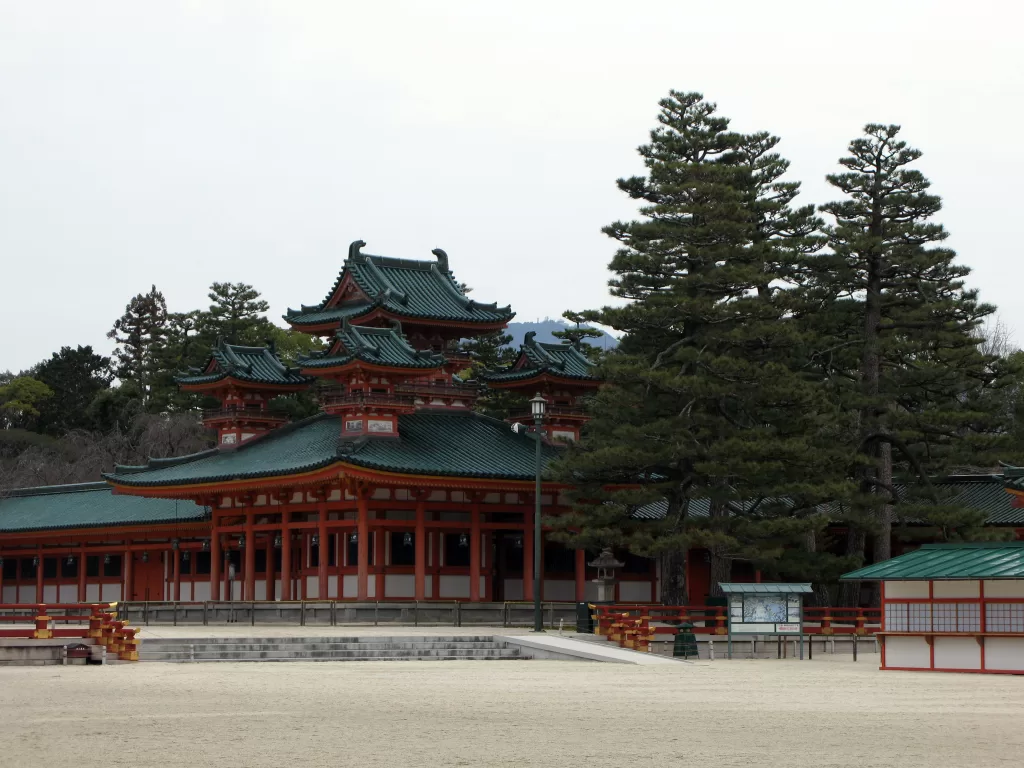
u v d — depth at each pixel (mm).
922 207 86625
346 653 57656
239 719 32312
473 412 90125
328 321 90875
